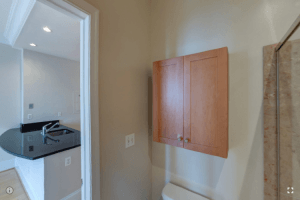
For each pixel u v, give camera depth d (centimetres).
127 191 108
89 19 74
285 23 78
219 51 83
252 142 88
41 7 122
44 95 285
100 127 85
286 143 75
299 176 69
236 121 93
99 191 81
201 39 107
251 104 88
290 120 73
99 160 81
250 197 89
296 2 75
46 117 288
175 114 101
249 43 88
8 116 255
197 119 91
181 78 98
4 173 237
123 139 104
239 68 92
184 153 117
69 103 328
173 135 102
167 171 127
